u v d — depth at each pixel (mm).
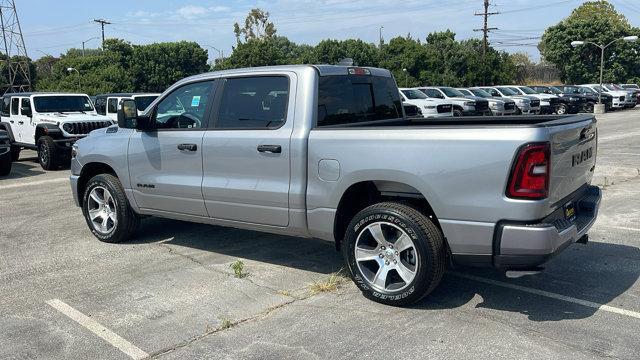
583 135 4602
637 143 15812
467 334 4020
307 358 3738
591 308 4449
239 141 5145
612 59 53188
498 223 3988
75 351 3910
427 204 4508
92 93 47719
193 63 58656
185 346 3955
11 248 6410
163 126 5844
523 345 3842
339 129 4602
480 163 3982
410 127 4320
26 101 14531
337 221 4758
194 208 5648
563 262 5539
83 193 6879
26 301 4809
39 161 14586
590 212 4719
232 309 4559
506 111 25438
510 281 5051
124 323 4340
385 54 52406
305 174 4805
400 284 4473
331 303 4629
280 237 6613
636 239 6289
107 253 6137
